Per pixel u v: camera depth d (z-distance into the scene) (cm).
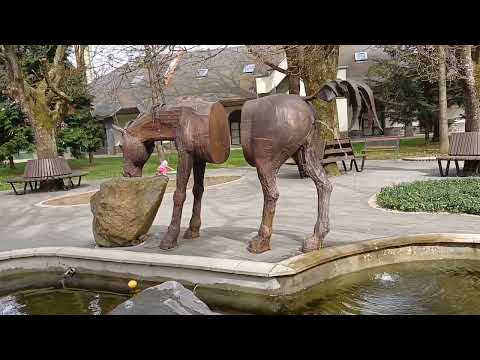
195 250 524
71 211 974
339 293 436
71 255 533
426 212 719
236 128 3291
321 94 467
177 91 3011
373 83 2605
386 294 424
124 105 3095
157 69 1428
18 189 1542
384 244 491
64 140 2347
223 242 557
